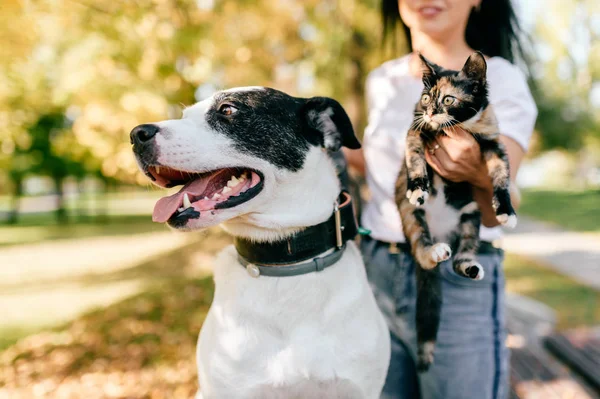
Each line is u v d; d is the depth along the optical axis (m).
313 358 1.98
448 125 1.89
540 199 37.84
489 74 2.23
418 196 1.88
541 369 4.55
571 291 8.11
